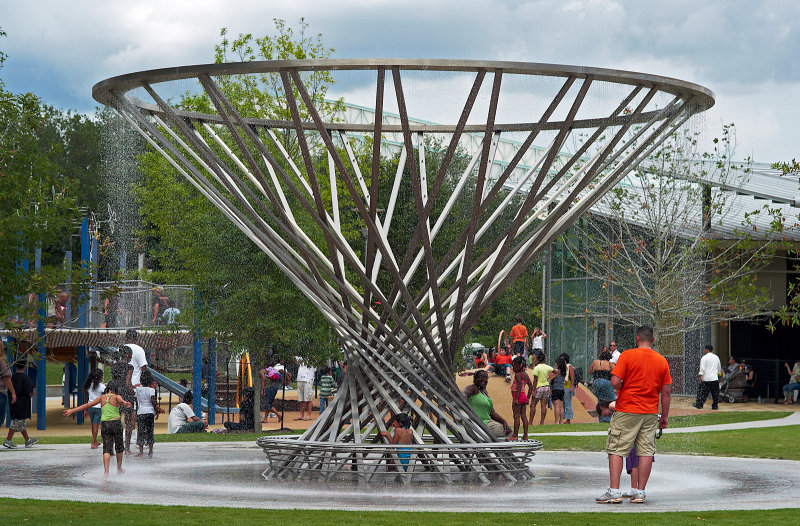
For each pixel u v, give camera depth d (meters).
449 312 13.41
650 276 28.70
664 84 11.57
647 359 10.05
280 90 29.38
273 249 12.87
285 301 23.95
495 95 10.84
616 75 11.10
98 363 32.91
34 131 16.92
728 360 36.75
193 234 25.73
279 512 8.95
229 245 23.75
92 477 12.62
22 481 12.12
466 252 12.11
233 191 12.59
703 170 29.73
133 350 16.06
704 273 29.34
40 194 16.20
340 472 12.49
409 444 12.21
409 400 12.63
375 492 11.07
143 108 13.65
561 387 25.33
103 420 13.00
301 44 30.55
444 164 11.29
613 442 10.09
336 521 8.35
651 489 11.81
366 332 12.56
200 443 19.02
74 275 16.23
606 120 11.71
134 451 16.98
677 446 18.19
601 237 32.03
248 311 23.81
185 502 9.84
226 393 31.95
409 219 32.50
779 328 37.62
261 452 16.77
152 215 32.84
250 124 14.74
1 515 8.62
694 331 35.91
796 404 33.16
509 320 40.56
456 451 12.09
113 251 47.75
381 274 31.61
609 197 29.30
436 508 9.52
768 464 15.28
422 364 12.73
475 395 13.25
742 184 30.20
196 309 24.50
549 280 37.81
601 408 26.11
